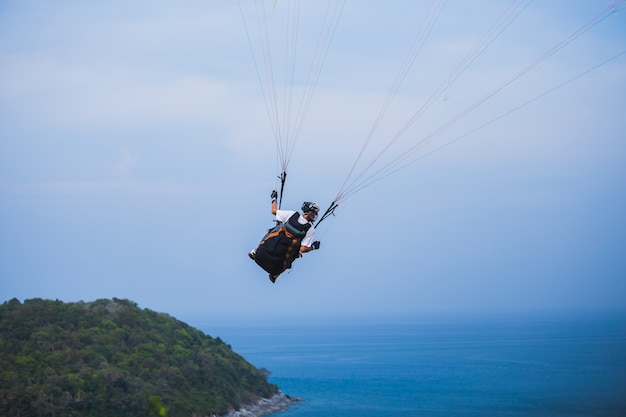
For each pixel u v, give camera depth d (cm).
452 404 15762
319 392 18062
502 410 14762
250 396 10106
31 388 6372
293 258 1310
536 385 19062
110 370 7181
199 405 7988
